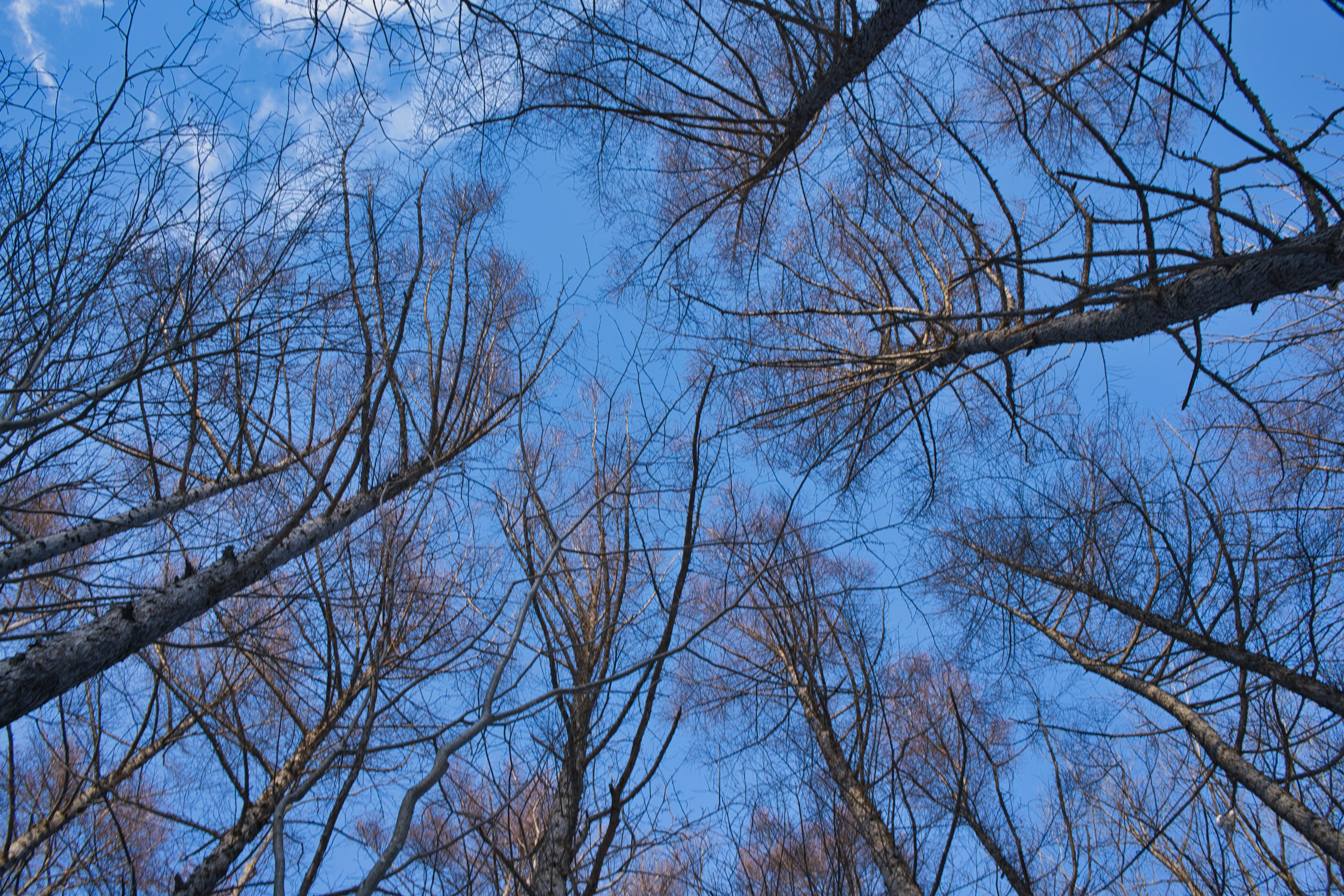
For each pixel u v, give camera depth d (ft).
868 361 17.04
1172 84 9.45
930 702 20.25
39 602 14.24
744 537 14.66
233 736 14.14
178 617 11.20
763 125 16.98
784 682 16.02
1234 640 16.83
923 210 17.88
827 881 11.82
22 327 9.18
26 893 14.44
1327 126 8.17
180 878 10.30
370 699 7.73
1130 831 17.24
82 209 9.41
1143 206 9.74
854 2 10.90
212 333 9.93
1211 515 15.99
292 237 10.92
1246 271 9.73
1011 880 12.45
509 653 6.73
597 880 8.65
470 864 10.45
